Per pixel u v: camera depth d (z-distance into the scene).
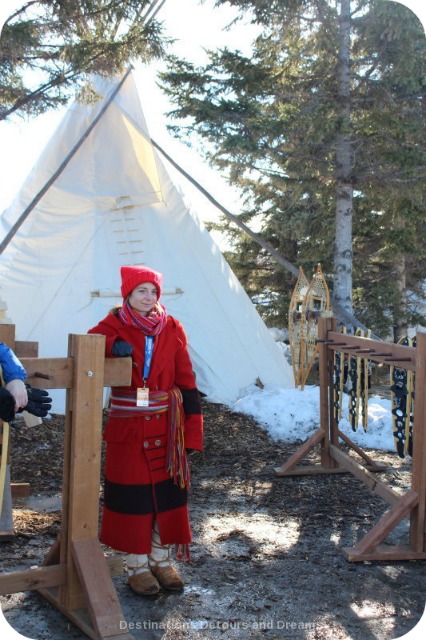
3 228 8.35
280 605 3.15
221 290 8.33
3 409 2.48
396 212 10.22
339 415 5.25
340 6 8.69
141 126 8.16
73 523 2.83
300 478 5.25
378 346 4.21
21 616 2.95
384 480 5.24
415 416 3.72
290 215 12.74
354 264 12.98
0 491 2.74
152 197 8.12
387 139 9.02
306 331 7.62
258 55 9.35
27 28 6.39
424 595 3.29
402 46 8.38
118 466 3.13
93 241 7.82
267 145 8.84
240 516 4.36
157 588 3.19
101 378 2.85
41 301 7.57
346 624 2.98
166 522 3.16
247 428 6.71
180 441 3.19
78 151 8.28
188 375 3.30
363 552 3.69
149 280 3.17
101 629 2.68
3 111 6.90
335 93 8.91
